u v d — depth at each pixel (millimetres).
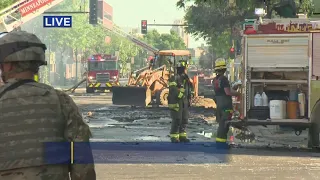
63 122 6891
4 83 6879
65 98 7074
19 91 6730
